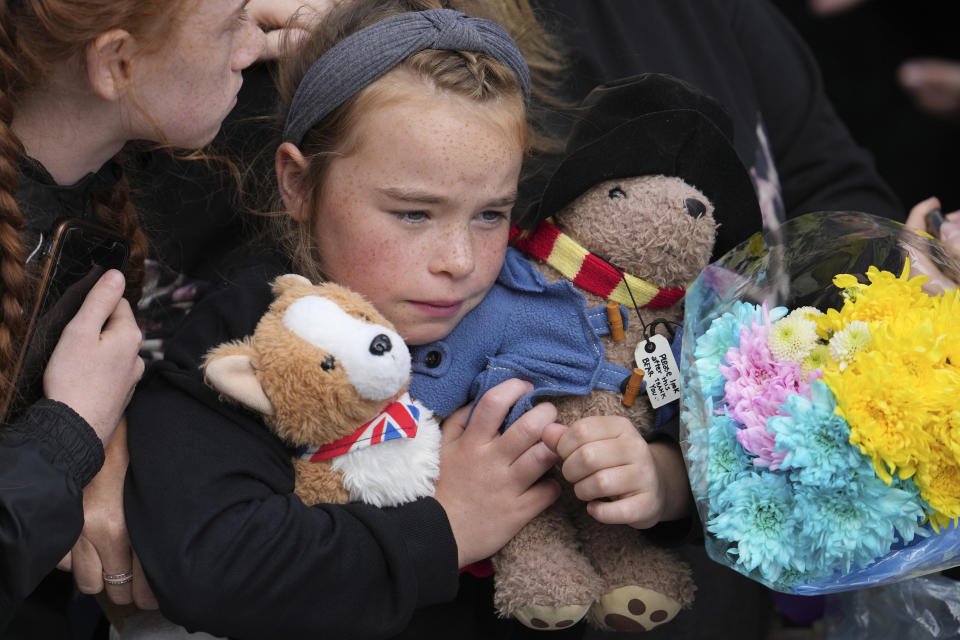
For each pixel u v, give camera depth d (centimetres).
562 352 158
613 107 168
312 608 141
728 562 143
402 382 139
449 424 161
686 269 160
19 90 135
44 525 131
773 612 264
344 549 142
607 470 145
